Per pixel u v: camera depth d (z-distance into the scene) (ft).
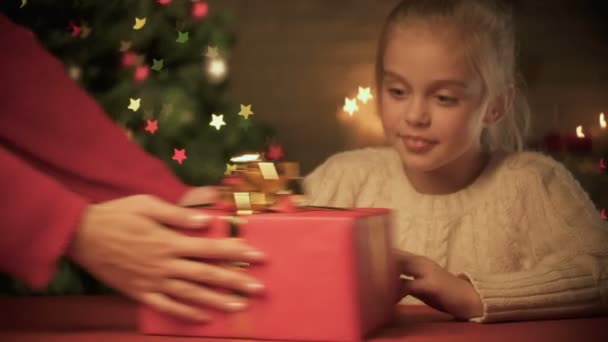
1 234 3.02
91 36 7.61
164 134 7.61
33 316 3.40
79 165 3.73
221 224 2.99
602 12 12.96
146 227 3.01
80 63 7.58
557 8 13.05
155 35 7.79
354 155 4.87
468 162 4.46
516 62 4.64
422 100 3.95
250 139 8.08
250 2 14.39
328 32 14.17
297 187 3.13
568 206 4.31
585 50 12.93
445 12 3.97
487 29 4.07
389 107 4.05
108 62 7.82
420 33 3.94
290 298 2.93
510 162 4.52
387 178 4.70
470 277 3.35
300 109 14.20
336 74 14.14
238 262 2.98
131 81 7.68
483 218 4.46
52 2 7.45
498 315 3.26
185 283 3.00
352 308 2.89
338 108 14.08
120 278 3.07
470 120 4.00
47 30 7.48
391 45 4.01
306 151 14.08
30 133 3.67
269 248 2.95
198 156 7.73
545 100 12.77
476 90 3.99
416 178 4.57
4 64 3.64
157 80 7.83
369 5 14.07
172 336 3.05
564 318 3.38
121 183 3.78
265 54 14.35
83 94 3.80
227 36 8.23
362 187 4.73
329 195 4.71
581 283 3.40
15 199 3.02
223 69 8.10
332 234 2.90
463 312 3.30
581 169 11.09
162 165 3.92
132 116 7.56
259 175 3.09
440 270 3.35
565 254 3.85
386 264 3.16
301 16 14.28
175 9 7.97
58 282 7.32
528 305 3.30
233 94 14.40
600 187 11.02
